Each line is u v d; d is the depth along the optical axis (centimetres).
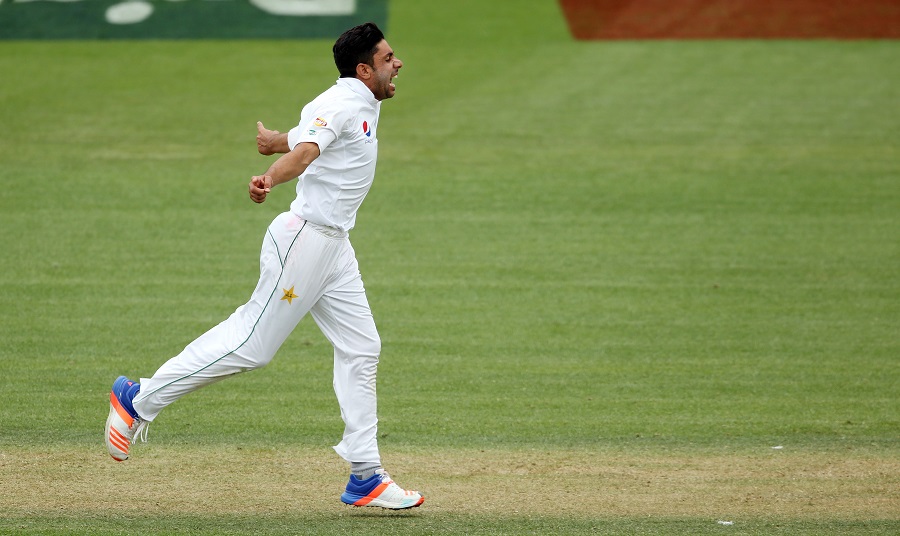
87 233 3216
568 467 1814
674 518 1598
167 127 4441
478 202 3622
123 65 5447
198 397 2136
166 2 6475
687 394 2186
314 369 2311
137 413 1561
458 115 4712
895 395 2181
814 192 3747
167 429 1964
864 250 3175
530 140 4369
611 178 3897
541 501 1664
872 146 4306
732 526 1566
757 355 2412
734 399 2159
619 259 3095
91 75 5250
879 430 1998
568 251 3161
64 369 2253
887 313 2683
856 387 2227
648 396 2175
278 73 5338
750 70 5525
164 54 5669
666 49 5947
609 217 3481
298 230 1534
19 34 5941
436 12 6550
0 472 1731
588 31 6284
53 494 1645
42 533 1476
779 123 4625
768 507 1647
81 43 5838
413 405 2114
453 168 4000
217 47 5819
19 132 4303
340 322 1593
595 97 5019
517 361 2369
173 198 3581
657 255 3130
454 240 3247
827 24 6406
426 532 1525
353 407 1590
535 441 1938
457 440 1939
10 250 3042
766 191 3759
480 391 2194
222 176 3834
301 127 1513
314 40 5991
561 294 2814
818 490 1720
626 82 5291
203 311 2633
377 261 3053
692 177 3919
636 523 1575
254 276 2900
